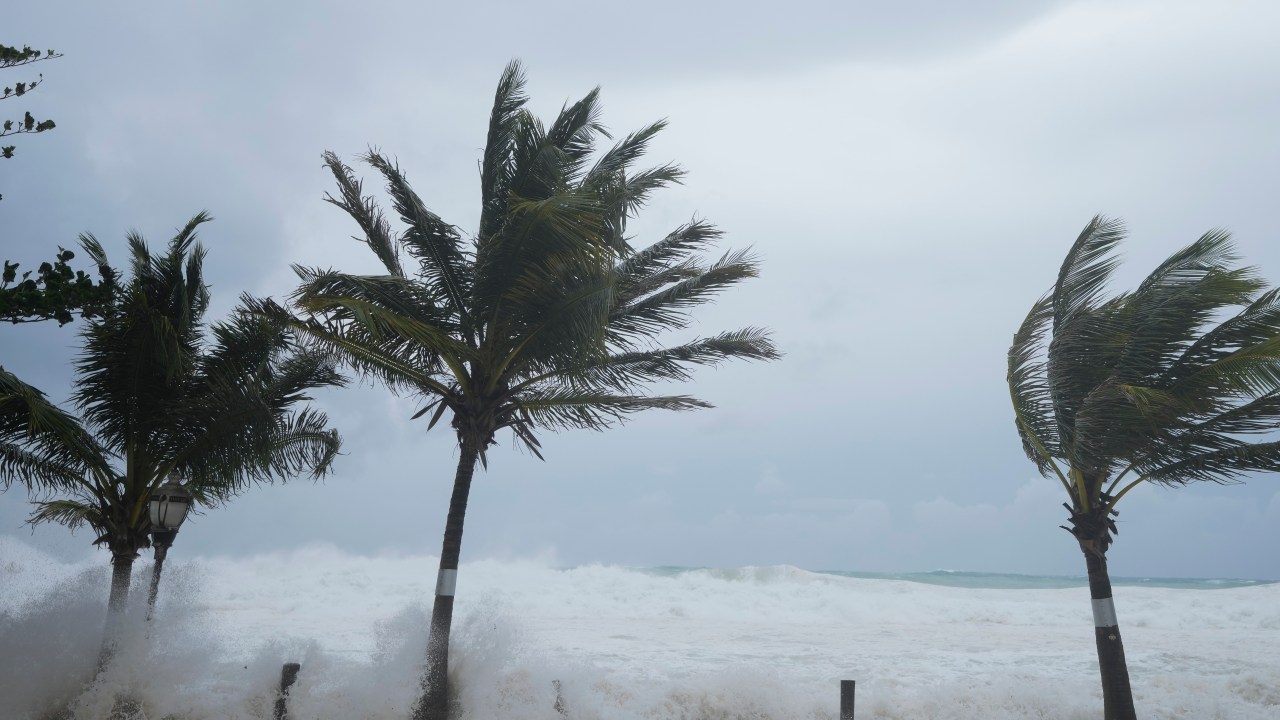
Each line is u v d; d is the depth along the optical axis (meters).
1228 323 11.38
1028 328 12.44
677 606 29.39
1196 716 12.82
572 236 10.34
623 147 12.79
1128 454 11.23
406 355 11.78
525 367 11.96
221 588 31.00
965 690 13.09
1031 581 60.69
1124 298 12.01
